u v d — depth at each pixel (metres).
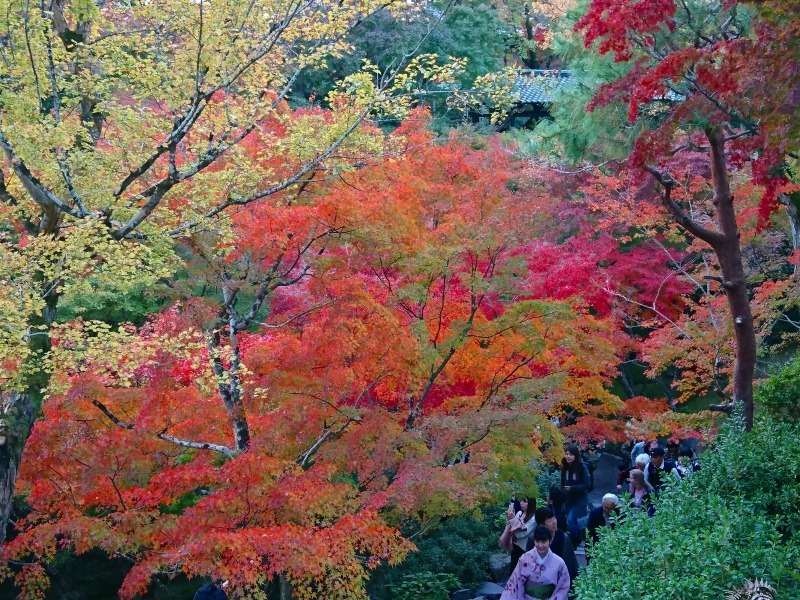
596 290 14.66
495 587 11.14
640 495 9.23
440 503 9.20
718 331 12.54
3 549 8.20
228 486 8.45
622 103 15.95
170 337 8.88
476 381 10.90
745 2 9.57
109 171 8.94
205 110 9.12
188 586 10.90
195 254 9.75
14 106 8.31
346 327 8.92
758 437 7.44
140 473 8.71
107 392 9.04
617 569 5.41
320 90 22.70
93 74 9.02
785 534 6.50
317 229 9.40
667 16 11.06
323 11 9.82
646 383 22.84
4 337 7.44
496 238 9.52
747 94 10.09
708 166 16.14
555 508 9.68
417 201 10.42
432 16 24.69
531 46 32.91
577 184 19.47
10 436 7.73
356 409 9.13
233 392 9.55
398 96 9.67
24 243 8.30
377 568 11.11
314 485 8.18
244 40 8.64
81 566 10.84
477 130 24.11
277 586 10.09
